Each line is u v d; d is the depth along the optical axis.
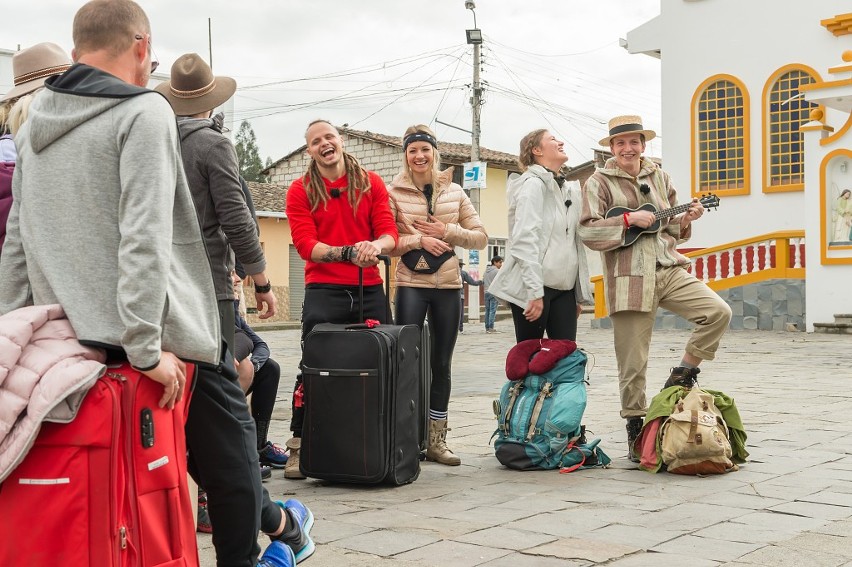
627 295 5.70
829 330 18.14
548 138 5.91
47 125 2.64
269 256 31.80
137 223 2.51
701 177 24.23
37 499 2.39
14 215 2.77
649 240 5.77
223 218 3.61
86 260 2.58
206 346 2.74
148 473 2.51
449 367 5.89
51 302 2.62
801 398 8.84
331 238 5.46
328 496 4.95
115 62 2.79
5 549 2.41
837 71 17.95
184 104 4.05
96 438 2.40
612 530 4.18
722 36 23.81
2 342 2.41
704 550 3.85
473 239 5.86
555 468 5.63
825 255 18.39
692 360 5.82
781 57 23.08
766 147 23.25
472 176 27.48
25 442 2.35
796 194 22.89
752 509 4.57
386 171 35.66
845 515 4.44
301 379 5.47
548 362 5.68
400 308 5.76
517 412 5.71
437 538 4.06
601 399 8.97
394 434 5.11
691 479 5.32
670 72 24.52
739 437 5.63
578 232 5.86
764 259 19.88
